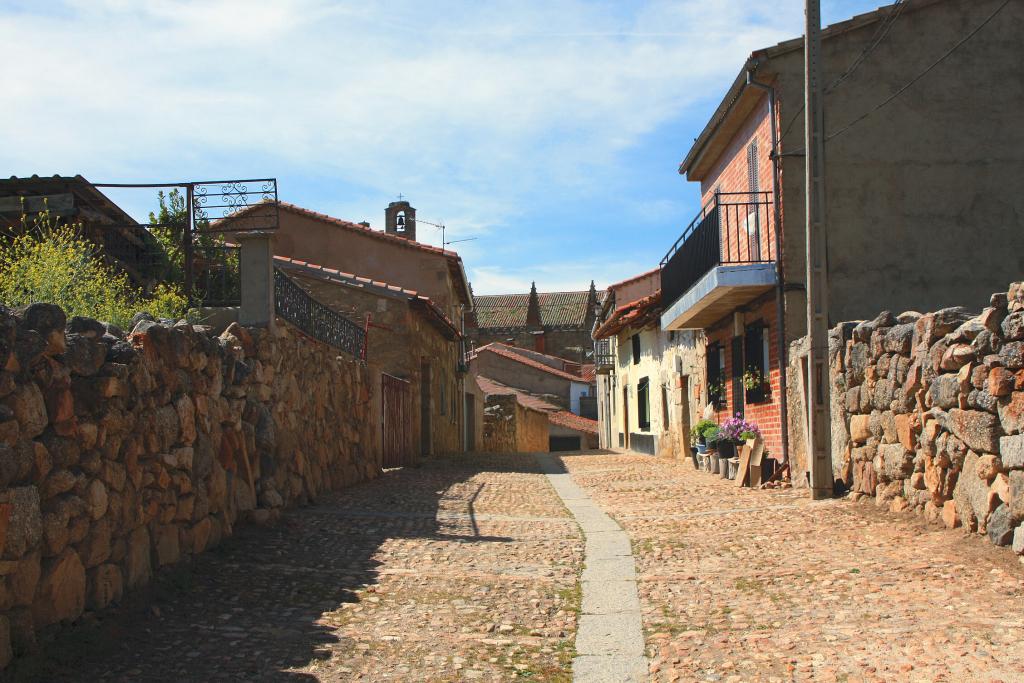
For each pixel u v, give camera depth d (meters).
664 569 7.68
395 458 18.12
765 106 14.58
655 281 31.56
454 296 30.09
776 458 14.20
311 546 8.37
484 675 5.01
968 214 13.83
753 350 15.21
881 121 13.88
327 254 26.19
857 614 5.88
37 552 4.84
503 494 13.30
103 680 4.62
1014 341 6.71
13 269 9.38
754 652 5.27
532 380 59.34
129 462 6.05
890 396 9.39
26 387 4.86
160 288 11.98
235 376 8.84
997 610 5.64
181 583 6.52
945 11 13.98
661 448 24.55
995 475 7.08
